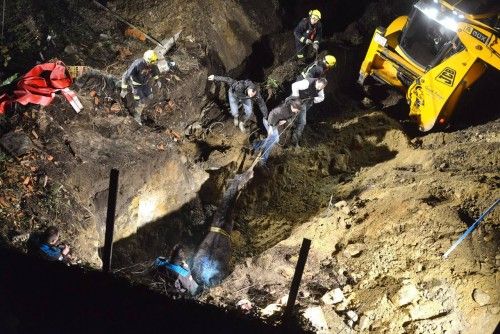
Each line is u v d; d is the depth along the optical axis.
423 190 7.55
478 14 9.20
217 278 7.35
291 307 4.70
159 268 6.14
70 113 8.10
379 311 6.30
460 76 9.20
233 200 8.33
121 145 8.10
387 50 10.37
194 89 10.05
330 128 10.72
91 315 4.61
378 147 10.08
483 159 8.29
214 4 11.17
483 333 5.64
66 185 7.19
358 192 8.55
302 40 10.93
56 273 4.93
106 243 4.77
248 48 11.76
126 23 10.48
